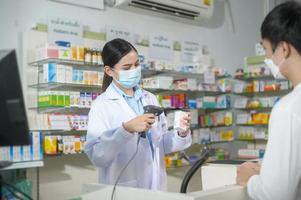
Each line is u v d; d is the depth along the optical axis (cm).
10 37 308
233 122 475
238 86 476
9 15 308
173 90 400
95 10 364
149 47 404
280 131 107
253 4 555
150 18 413
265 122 445
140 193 126
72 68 320
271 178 106
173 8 407
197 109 429
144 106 208
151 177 207
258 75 459
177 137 207
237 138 477
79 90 339
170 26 434
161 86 383
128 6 379
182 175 420
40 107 316
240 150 446
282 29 110
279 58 113
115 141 178
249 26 544
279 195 105
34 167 301
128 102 217
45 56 305
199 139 426
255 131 461
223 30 501
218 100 453
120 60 206
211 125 444
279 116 108
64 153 310
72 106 318
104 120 199
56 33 331
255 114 457
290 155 105
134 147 202
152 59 406
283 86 436
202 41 471
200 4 427
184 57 443
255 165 129
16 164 272
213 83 444
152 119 179
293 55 110
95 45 356
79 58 321
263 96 468
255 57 467
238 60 521
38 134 287
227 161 180
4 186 152
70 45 326
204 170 170
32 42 317
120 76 208
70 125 317
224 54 500
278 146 106
